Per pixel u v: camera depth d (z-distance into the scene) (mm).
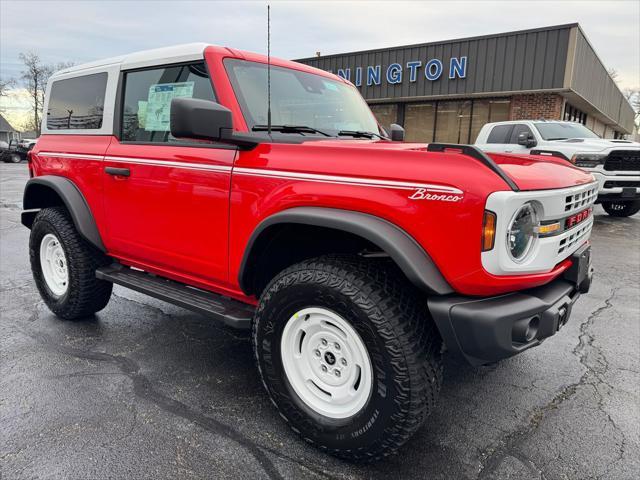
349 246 2430
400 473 2109
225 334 3570
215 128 2182
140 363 3078
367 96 17891
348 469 2125
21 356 3135
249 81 2693
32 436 2287
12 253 6039
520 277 1927
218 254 2553
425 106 17609
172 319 3852
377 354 1944
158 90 2922
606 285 5004
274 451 2232
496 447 2307
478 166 1844
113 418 2451
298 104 2932
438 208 1849
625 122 36031
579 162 8430
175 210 2729
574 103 17500
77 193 3391
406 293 2021
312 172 2131
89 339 3434
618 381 2971
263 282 2572
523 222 1923
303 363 2281
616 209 9672
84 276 3479
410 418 1934
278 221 2174
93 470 2068
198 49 2713
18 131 61906
